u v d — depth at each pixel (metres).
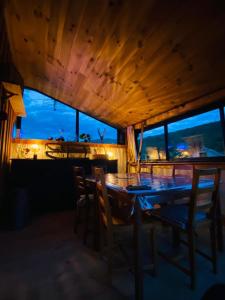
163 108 3.53
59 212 3.43
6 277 1.45
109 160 4.23
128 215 1.57
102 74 2.98
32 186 3.34
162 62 2.30
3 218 2.99
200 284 1.34
